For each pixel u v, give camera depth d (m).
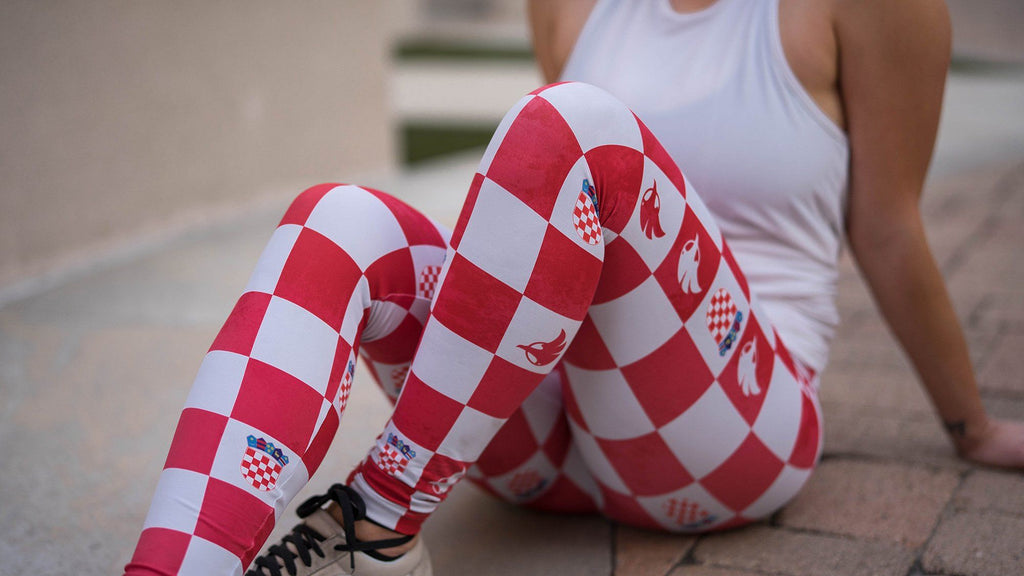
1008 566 1.22
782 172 1.24
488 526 1.46
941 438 1.65
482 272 0.96
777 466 1.22
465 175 4.84
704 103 1.25
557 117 0.94
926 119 1.24
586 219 0.96
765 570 1.26
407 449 1.03
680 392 1.10
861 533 1.34
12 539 1.50
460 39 13.30
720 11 1.28
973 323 2.26
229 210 3.96
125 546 1.47
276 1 4.12
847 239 1.38
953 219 3.39
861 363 2.09
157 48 3.53
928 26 1.18
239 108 3.97
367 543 1.04
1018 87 7.61
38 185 3.07
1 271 2.96
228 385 0.95
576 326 1.00
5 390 2.16
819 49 1.22
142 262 3.28
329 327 1.00
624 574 1.28
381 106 4.86
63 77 3.13
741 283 1.12
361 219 1.05
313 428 0.98
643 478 1.21
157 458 1.79
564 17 1.43
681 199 1.03
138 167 3.48
